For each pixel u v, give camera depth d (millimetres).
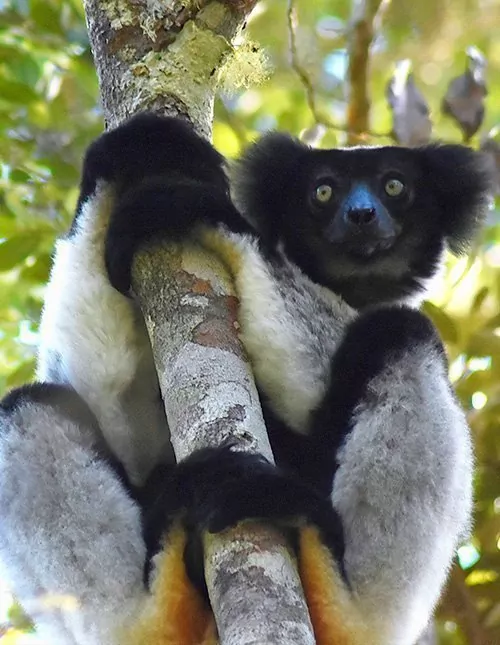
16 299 10422
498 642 9305
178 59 7055
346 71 12461
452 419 6609
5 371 10523
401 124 10531
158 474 7043
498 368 9766
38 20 11047
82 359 6742
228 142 11578
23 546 6211
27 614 6887
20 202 10000
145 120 6719
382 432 6352
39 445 6301
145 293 6105
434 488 6352
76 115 11180
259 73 7332
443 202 8602
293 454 6789
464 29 15633
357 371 6609
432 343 6672
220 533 5234
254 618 4758
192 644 6066
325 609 6008
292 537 5848
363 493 6273
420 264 8469
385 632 6277
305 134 11461
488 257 11227
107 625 6078
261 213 8180
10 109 11039
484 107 10602
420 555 6328
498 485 9562
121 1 7207
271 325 6586
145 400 6922
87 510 6145
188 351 5770
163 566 6000
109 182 6730
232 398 5617
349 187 8312
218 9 7195
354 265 8102
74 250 6805
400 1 15594
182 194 6309
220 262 6344
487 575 9680
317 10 15289
